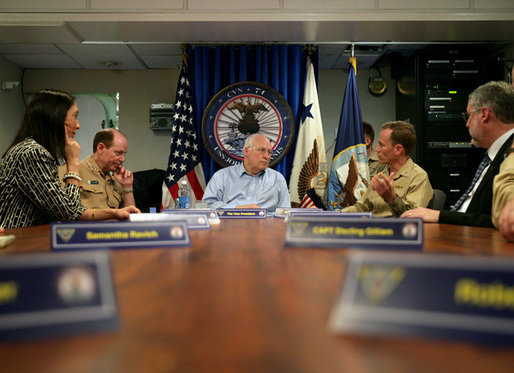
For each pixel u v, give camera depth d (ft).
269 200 9.16
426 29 12.16
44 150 5.12
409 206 7.00
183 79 13.14
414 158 13.85
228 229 3.25
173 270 1.25
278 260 1.45
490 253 1.65
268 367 0.48
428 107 13.56
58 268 0.62
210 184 9.46
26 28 11.60
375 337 0.59
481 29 12.17
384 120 15.79
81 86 15.74
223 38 12.82
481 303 0.56
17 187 5.03
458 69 13.60
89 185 8.70
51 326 0.61
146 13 11.50
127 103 15.79
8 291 0.60
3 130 14.49
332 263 1.36
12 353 0.54
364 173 12.37
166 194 12.54
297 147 13.32
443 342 0.56
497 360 0.51
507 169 3.62
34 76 15.62
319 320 0.68
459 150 13.61
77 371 0.48
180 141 12.84
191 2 11.51
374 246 1.80
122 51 13.88
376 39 12.97
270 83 13.60
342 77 15.92
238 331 0.63
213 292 0.92
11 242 2.05
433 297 0.58
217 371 0.47
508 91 5.81
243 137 12.87
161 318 0.71
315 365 0.49
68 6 11.47
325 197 13.14
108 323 0.63
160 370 0.48
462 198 5.99
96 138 8.91
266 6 11.57
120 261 1.46
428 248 1.85
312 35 12.63
